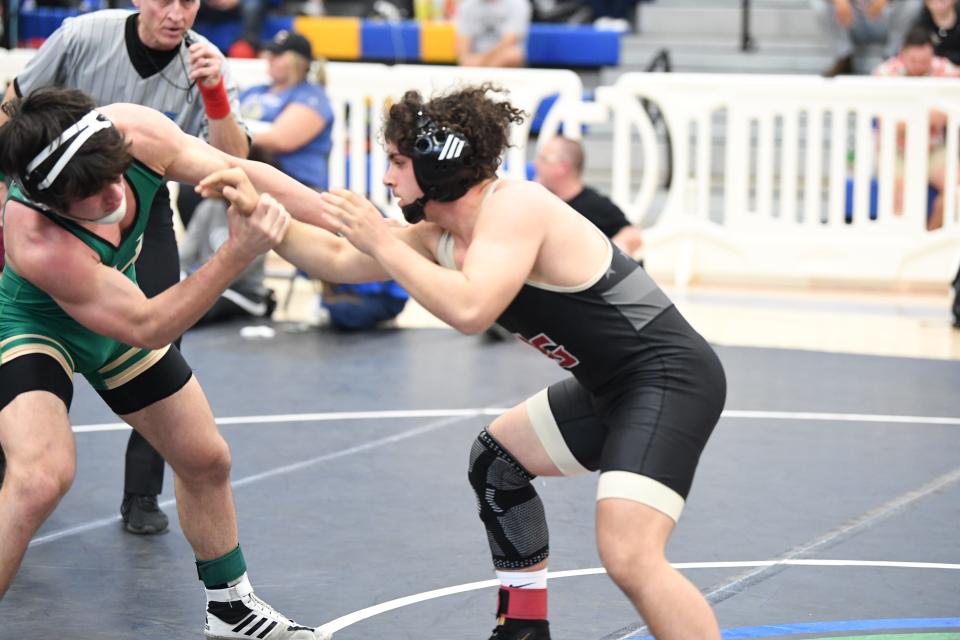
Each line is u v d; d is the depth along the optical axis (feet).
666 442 19.94
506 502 22.47
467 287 19.29
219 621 23.90
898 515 31.73
